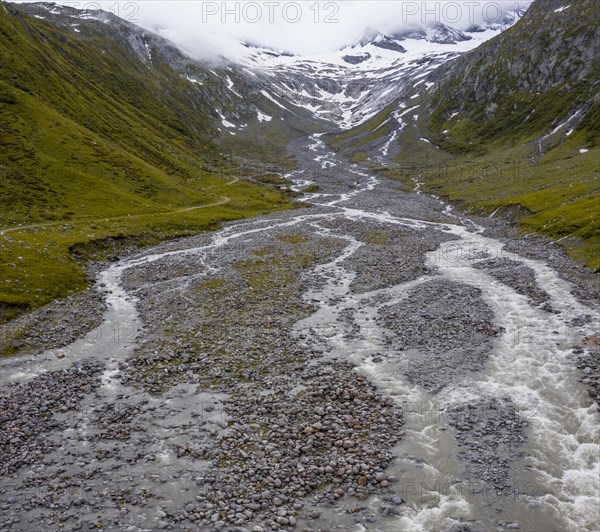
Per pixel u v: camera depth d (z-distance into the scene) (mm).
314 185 170125
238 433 23266
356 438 22594
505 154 185375
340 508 18203
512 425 23266
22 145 99000
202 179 146875
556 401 25297
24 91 120625
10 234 62906
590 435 22234
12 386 28234
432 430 23172
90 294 47219
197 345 34375
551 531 16906
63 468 20750
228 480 19828
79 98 144125
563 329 34812
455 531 16938
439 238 77812
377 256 63375
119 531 17172
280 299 44844
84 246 63375
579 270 51250
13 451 21922
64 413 25344
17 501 18734
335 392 26906
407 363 30562
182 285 50312
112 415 25094
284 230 86750
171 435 23266
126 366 30891
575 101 197250
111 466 20922
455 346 32844
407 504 18328
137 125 166500
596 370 28062
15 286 44594
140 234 76188
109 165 110375
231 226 94438
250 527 17312
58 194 87938
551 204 87250
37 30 189375
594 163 123250
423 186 166500
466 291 45594
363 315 40094
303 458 21203
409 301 43250
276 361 31406
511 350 31719
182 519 17766
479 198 118375
